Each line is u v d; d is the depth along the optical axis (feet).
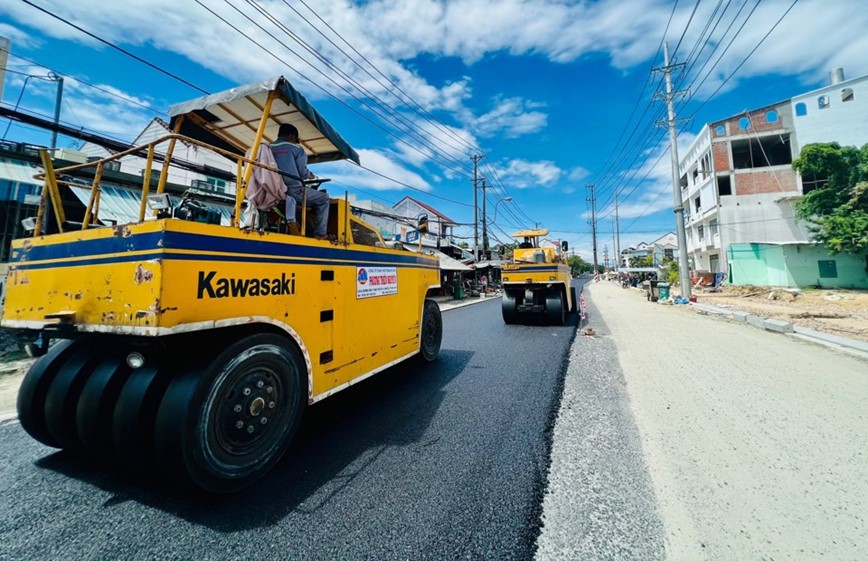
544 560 5.45
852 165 57.36
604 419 10.85
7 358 18.71
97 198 9.09
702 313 38.17
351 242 11.42
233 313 7.28
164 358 7.34
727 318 33.65
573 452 8.87
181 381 6.70
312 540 5.93
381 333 12.84
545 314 31.24
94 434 7.41
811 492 7.01
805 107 70.69
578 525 6.24
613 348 20.83
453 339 25.13
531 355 19.70
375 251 12.62
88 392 7.59
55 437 8.16
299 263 9.04
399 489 7.39
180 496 7.20
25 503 6.95
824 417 10.58
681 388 13.42
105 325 6.79
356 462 8.50
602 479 7.66
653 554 5.52
